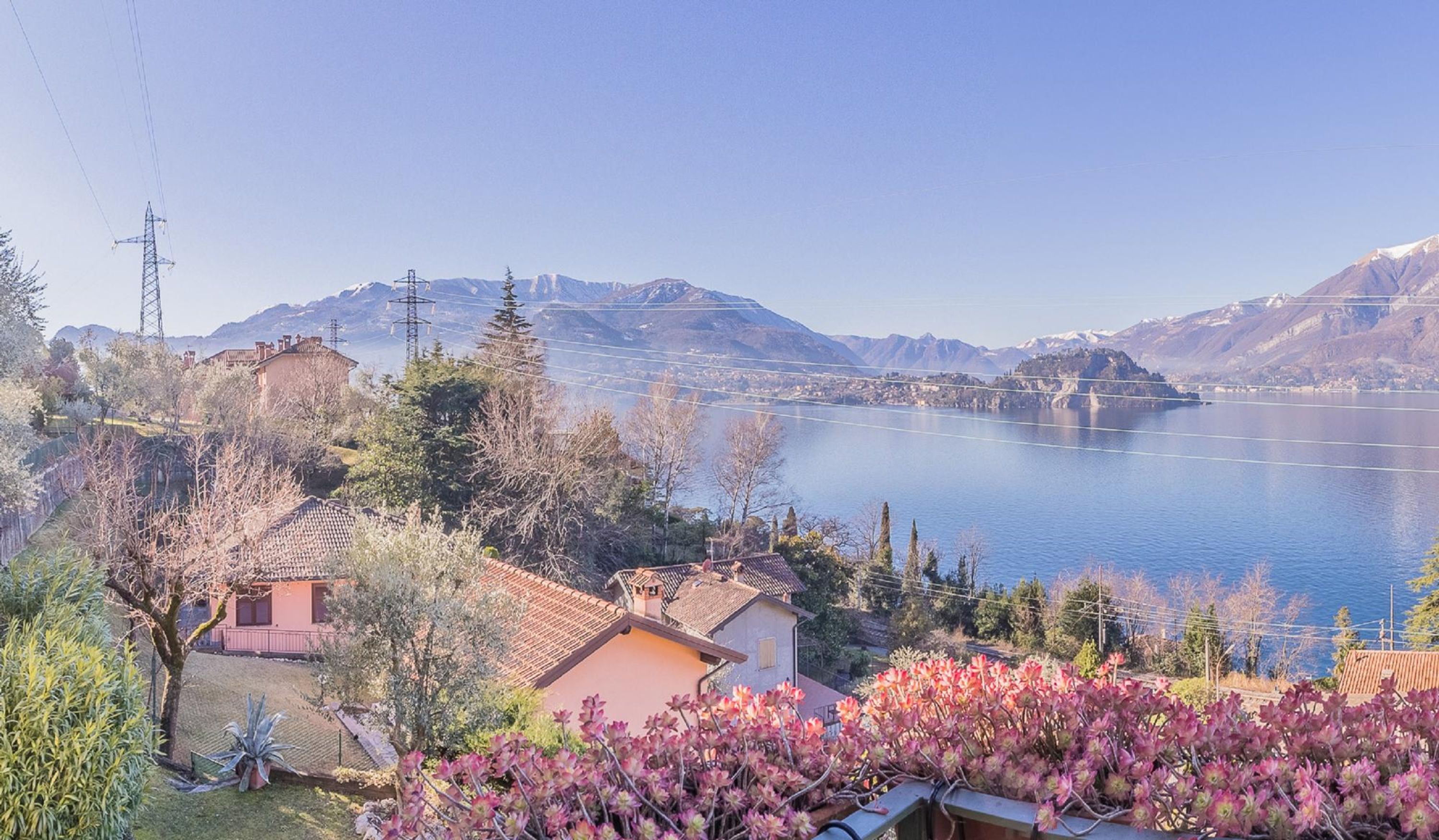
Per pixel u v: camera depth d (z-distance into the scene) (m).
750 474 59.28
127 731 9.45
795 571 45.00
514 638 17.22
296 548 28.00
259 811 14.12
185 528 18.62
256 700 21.69
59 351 56.69
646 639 17.48
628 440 56.75
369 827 13.74
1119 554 84.56
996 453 153.12
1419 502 110.62
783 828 2.51
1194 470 139.38
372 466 41.31
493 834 2.44
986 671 3.70
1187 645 52.94
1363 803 2.49
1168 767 2.87
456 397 41.72
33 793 8.27
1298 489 123.50
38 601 10.95
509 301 62.62
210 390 48.16
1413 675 33.22
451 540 14.84
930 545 65.56
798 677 32.22
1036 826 2.63
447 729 13.49
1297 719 2.99
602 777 2.66
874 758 3.02
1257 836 2.47
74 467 33.81
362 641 13.64
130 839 10.02
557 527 38.47
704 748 2.98
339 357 63.66
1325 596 72.19
